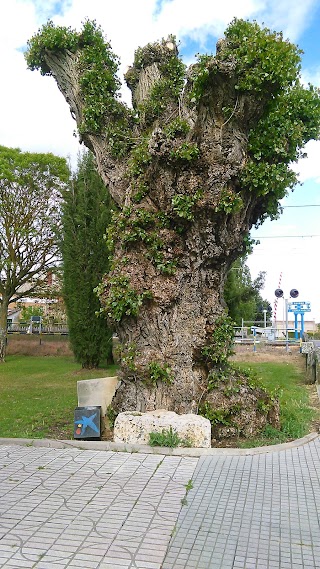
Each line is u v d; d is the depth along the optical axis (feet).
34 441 22.47
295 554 12.84
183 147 22.68
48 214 72.18
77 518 14.69
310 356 43.39
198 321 24.72
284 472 18.80
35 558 12.47
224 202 22.71
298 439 23.29
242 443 22.61
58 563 12.24
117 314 24.00
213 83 22.26
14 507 15.47
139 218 24.14
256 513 15.17
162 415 22.17
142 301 24.07
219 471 18.75
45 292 76.95
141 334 24.57
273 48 21.79
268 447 21.65
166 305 24.31
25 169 69.36
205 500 16.05
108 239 25.84
